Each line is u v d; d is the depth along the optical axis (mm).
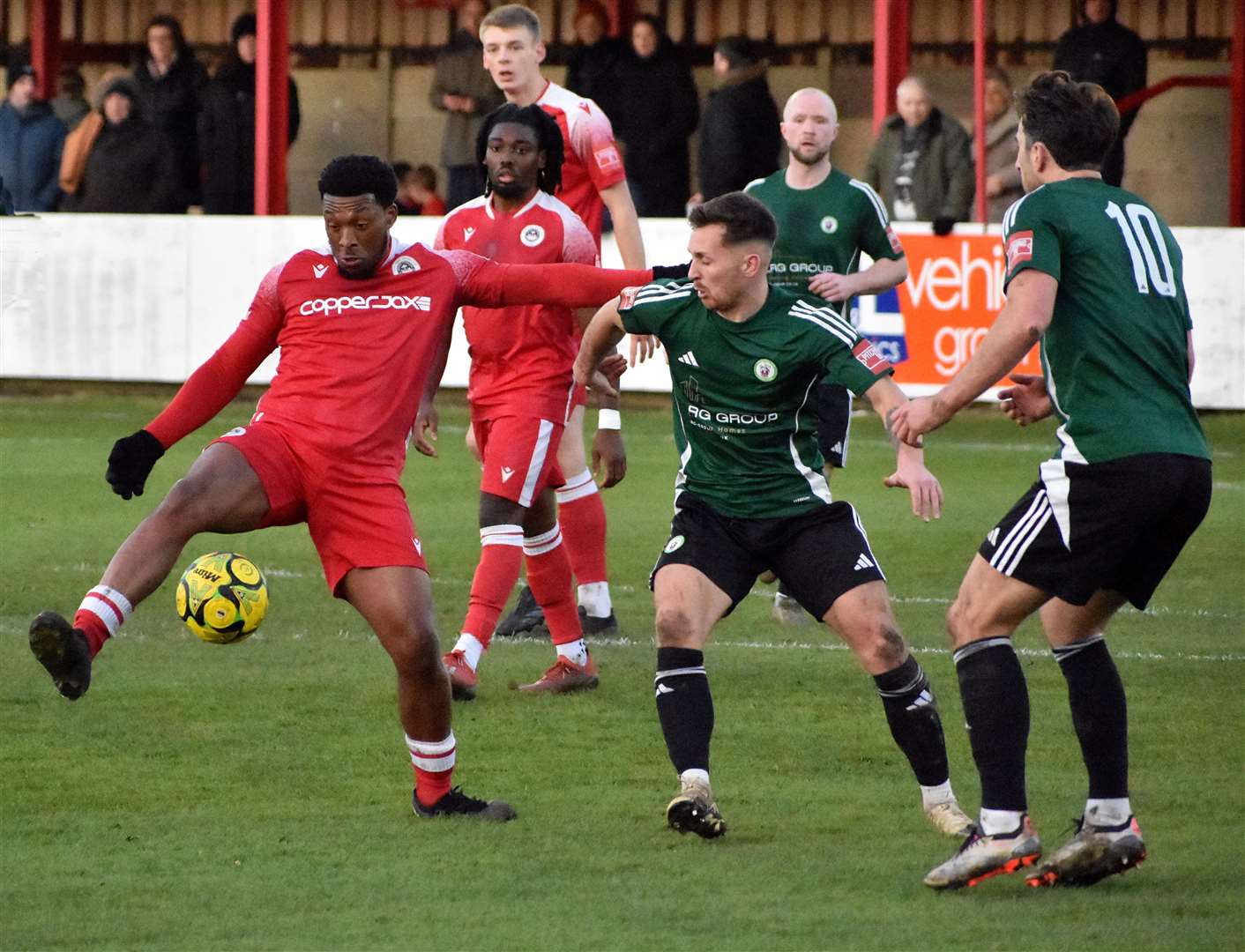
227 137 58406
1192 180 68562
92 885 16406
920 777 18141
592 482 27703
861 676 25172
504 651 27156
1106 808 16750
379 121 74812
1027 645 27281
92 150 57375
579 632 24609
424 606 18016
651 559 33875
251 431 18125
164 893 16188
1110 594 16953
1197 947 14656
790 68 71500
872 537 35781
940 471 43906
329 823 18453
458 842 17828
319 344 18297
